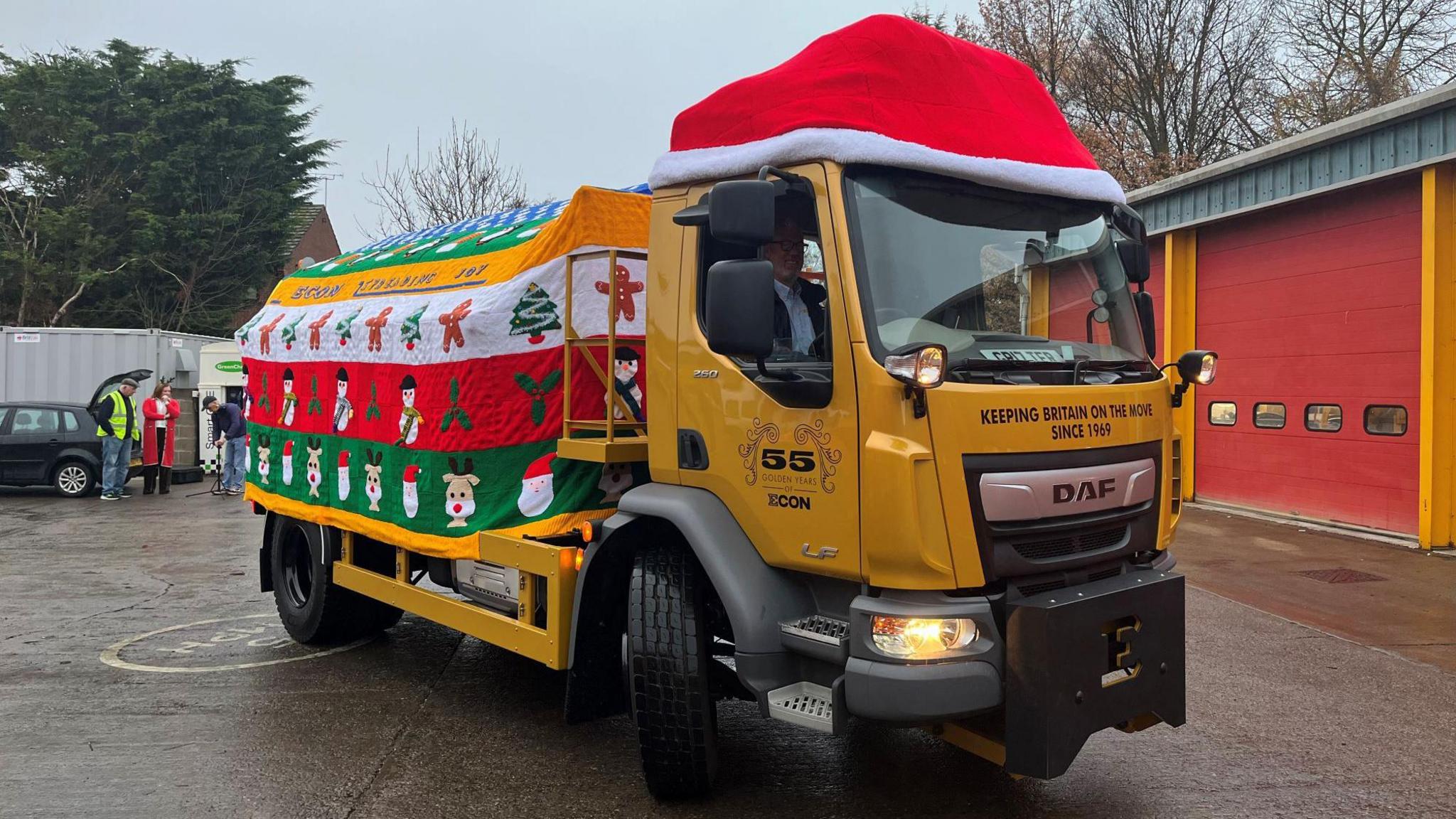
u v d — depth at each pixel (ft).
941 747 16.29
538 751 16.20
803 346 12.56
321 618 22.09
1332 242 35.40
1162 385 13.58
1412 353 32.30
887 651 11.16
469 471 16.79
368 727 17.44
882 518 11.11
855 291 11.57
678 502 13.38
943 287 12.23
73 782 14.84
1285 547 32.71
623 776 15.14
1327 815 13.57
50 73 125.29
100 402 54.54
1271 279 38.32
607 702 15.11
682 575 13.67
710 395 13.24
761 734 16.96
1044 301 13.20
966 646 11.11
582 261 16.03
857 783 14.76
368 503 19.70
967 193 12.75
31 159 122.31
